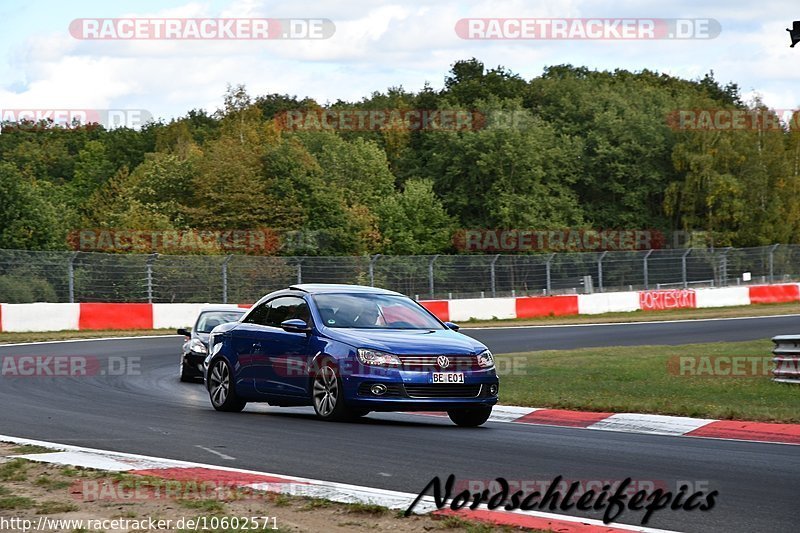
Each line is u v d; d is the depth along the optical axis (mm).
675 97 165000
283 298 21453
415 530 10031
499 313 64625
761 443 16797
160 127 154125
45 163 160750
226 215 99125
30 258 54125
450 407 18656
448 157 125312
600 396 24109
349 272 61344
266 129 125562
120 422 19453
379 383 18453
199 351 30422
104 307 54156
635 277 74500
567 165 134625
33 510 11039
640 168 137125
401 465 13875
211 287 58031
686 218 133875
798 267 83938
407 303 21312
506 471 13359
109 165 147625
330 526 10188
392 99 169625
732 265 80312
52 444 16188
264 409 23156
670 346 39500
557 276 69938
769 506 11148
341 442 16250
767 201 137375
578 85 151375
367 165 125688
